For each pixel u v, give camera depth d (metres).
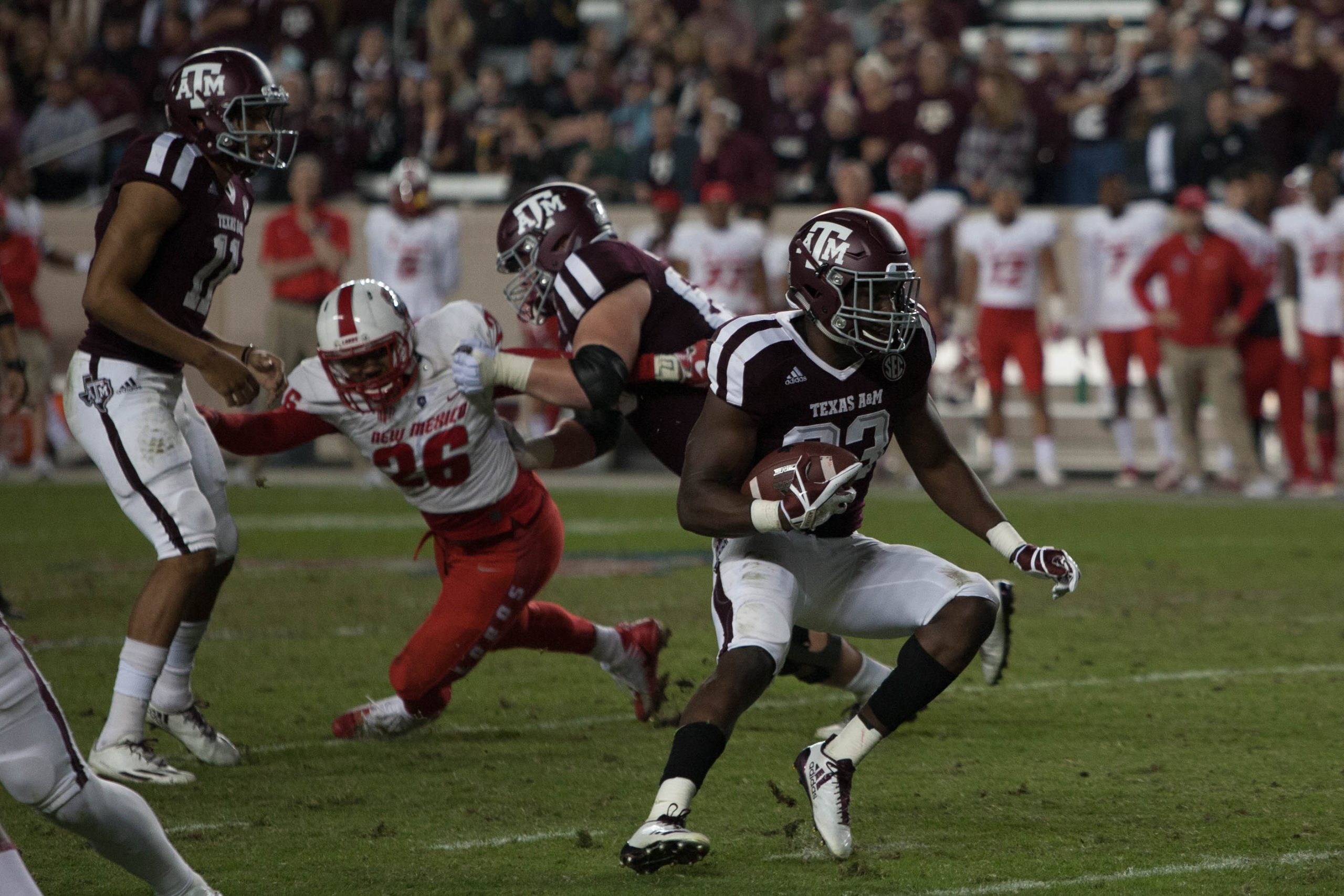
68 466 50.75
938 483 13.81
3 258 42.59
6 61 64.81
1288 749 16.33
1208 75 48.09
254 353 16.12
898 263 12.58
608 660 17.67
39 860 12.88
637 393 16.17
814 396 12.99
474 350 15.11
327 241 41.66
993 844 13.06
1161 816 13.88
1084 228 44.91
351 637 23.08
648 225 50.62
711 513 12.56
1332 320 42.81
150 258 15.32
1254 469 42.56
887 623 13.55
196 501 15.47
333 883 12.05
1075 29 53.31
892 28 56.88
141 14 62.38
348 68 57.84
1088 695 19.09
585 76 56.75
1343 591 27.02
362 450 16.56
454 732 17.56
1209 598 26.39
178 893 10.59
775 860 12.65
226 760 16.02
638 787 15.06
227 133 15.43
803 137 53.50
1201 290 41.62
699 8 61.56
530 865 12.51
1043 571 13.10
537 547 16.88
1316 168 43.28
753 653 12.68
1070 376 51.41
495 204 55.75
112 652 21.84
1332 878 12.04
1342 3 55.78
